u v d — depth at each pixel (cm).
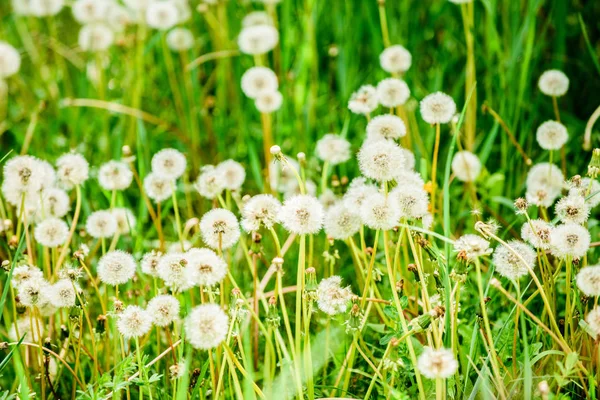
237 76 262
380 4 223
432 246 180
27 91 264
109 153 235
